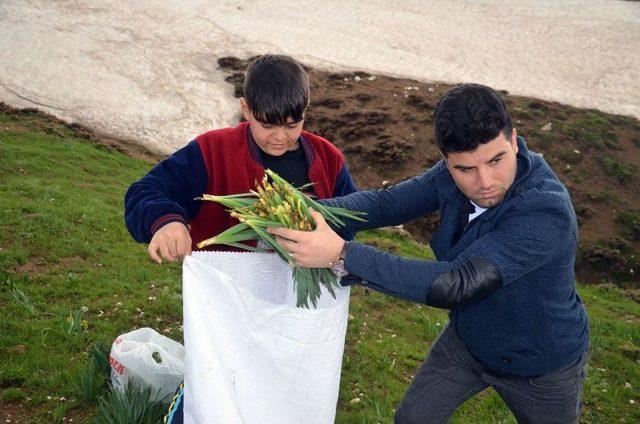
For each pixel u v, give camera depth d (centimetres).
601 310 1191
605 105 2655
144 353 389
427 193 326
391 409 501
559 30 3328
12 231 771
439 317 798
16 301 575
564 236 267
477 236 284
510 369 316
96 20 2545
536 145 2250
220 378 267
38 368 463
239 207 298
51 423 405
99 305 594
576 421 331
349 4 3394
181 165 338
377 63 2731
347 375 552
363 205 327
